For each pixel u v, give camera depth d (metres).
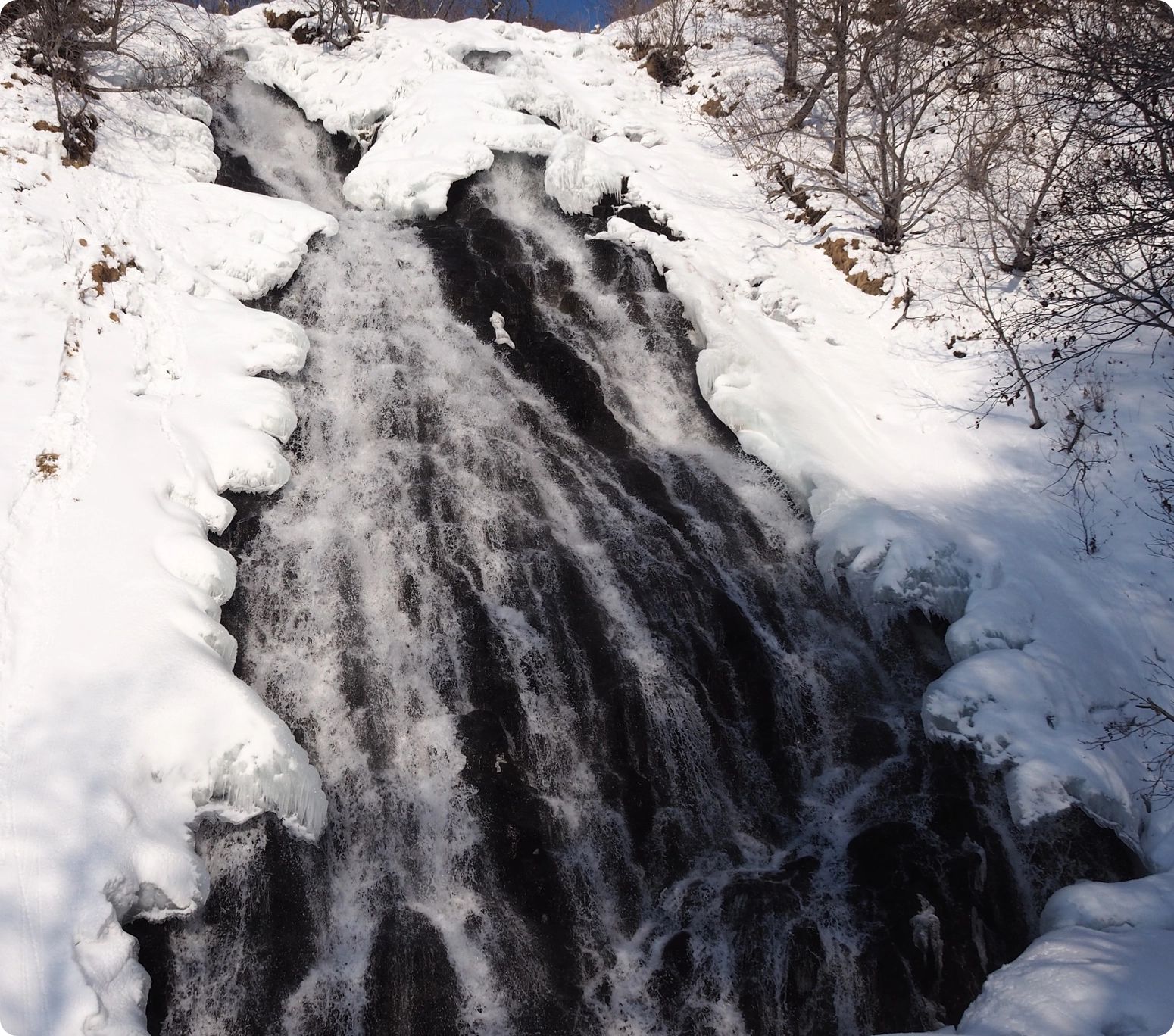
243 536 9.95
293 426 10.94
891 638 10.66
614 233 14.48
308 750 8.76
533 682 9.39
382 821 8.52
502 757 8.79
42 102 13.29
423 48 16.91
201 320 11.59
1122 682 9.96
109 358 10.70
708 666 9.88
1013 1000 6.81
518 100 16.02
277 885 7.74
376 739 8.91
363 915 8.04
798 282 14.28
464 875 8.29
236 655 8.98
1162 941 7.21
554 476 11.34
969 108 15.75
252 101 16.45
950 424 12.53
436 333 12.65
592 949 8.12
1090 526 11.17
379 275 13.24
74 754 7.49
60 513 9.06
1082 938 7.39
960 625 10.23
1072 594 10.63
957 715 9.37
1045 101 11.74
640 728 9.23
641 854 8.68
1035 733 9.09
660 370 13.08
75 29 14.17
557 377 12.48
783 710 9.88
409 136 15.41
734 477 12.08
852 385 13.10
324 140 16.23
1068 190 13.26
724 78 18.42
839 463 11.89
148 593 8.67
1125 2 12.16
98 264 11.51
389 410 11.51
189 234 12.62
